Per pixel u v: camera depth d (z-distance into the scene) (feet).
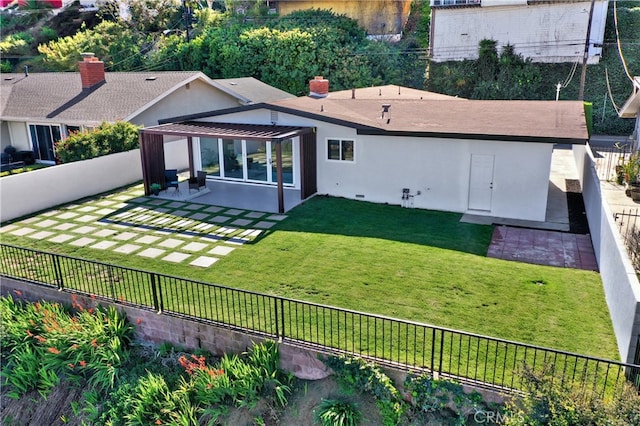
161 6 148.87
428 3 126.82
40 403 29.17
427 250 37.96
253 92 86.12
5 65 140.46
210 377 26.00
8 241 41.55
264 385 25.73
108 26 136.67
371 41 113.39
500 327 27.14
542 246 38.78
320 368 25.23
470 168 45.85
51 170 50.26
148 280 33.94
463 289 31.55
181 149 65.92
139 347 30.01
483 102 60.54
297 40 108.37
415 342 23.80
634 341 22.43
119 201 51.93
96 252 38.91
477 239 40.29
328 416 23.43
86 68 74.08
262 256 37.37
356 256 36.96
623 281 25.31
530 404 20.03
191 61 120.88
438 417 22.63
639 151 51.42
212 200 51.39
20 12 157.28
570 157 73.10
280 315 28.96
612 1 98.48
